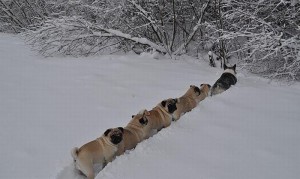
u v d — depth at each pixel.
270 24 5.56
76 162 2.53
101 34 6.41
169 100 3.24
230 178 2.32
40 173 2.55
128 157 2.59
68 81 4.69
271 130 3.00
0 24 9.58
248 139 2.85
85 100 3.99
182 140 2.84
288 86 4.60
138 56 6.21
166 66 5.50
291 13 5.72
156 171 2.41
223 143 2.78
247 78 4.89
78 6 7.11
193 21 7.14
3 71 5.15
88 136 3.11
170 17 7.07
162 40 6.72
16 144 2.97
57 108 3.78
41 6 8.54
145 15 6.49
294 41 4.90
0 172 2.57
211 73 5.07
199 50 7.21
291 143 2.77
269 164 2.48
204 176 2.34
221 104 3.58
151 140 2.83
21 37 7.73
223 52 5.85
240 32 5.53
